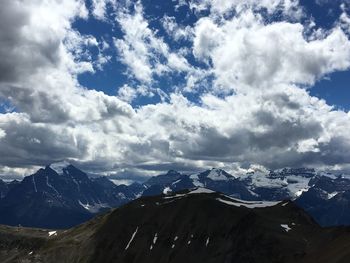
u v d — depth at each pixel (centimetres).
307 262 16362
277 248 18838
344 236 17138
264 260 18650
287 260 17775
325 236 18788
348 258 14012
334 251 15775
